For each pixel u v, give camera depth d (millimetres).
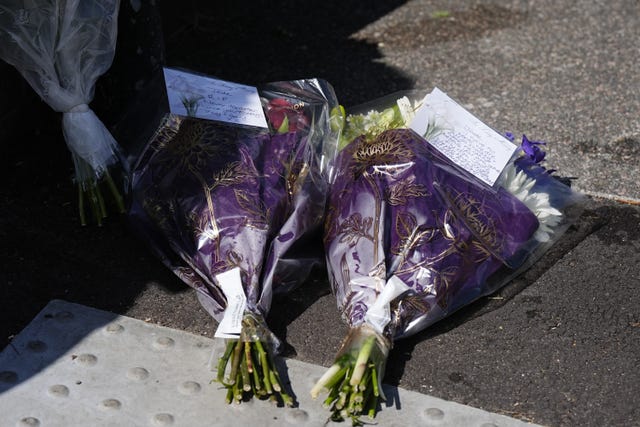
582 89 4016
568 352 2510
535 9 4859
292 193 2727
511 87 4035
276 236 2643
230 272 2492
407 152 2713
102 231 2934
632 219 3102
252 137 2824
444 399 2332
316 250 2783
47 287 2682
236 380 2258
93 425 2199
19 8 2660
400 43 4465
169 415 2236
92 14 2770
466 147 2779
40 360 2396
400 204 2607
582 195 2949
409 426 2232
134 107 3066
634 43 4465
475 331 2580
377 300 2398
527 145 3004
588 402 2338
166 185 2768
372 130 2908
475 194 2676
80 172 2938
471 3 4934
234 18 4617
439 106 2842
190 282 2629
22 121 3359
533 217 2748
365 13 4789
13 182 3143
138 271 2770
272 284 2562
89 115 2900
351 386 2209
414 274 2504
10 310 2584
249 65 4184
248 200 2637
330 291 2709
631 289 2766
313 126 2939
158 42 3244
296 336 2531
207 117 2854
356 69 4188
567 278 2807
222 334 2307
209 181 2703
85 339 2479
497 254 2674
